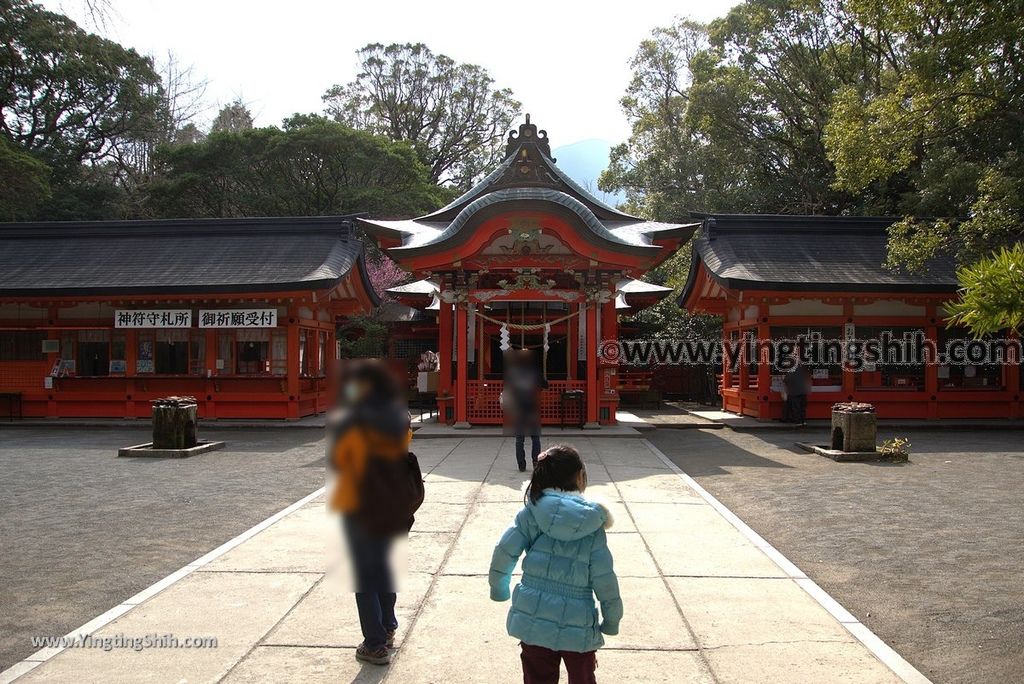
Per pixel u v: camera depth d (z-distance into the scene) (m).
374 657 4.46
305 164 36.59
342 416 4.38
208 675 4.35
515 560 3.54
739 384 22.03
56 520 8.62
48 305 20.16
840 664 4.53
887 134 17.75
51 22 30.77
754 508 9.27
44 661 4.55
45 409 20.00
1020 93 16.41
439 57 50.81
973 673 4.51
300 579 6.16
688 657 4.61
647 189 40.69
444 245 16.16
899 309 19.70
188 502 9.63
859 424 13.31
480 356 18.28
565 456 3.58
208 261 20.50
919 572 6.61
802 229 21.31
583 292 17.22
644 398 26.42
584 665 3.42
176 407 14.11
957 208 20.61
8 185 28.86
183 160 36.62
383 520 4.32
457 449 14.12
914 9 15.59
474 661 4.54
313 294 19.19
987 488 10.50
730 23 31.14
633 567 6.50
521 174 19.09
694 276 21.98
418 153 50.72
